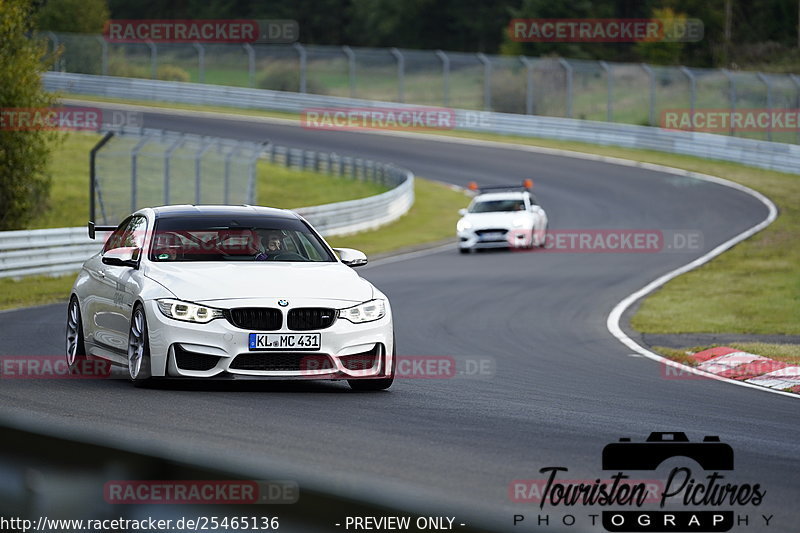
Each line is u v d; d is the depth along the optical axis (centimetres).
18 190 9044
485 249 10856
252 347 3175
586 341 5300
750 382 4109
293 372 3209
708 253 10100
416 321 5928
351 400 3216
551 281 8112
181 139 10975
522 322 5991
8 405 2948
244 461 2259
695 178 16512
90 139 18062
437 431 2703
